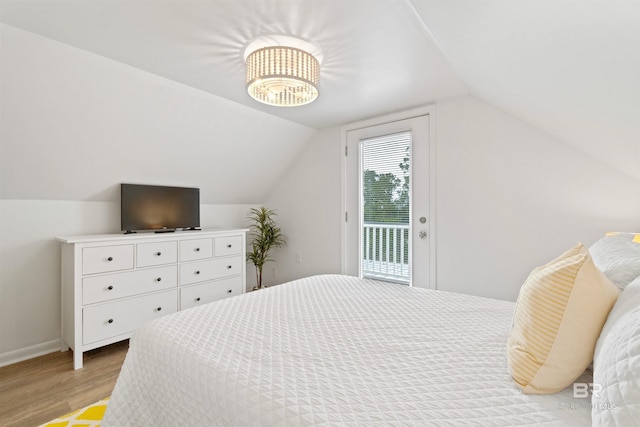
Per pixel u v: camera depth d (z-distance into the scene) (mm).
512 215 2283
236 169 3391
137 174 2766
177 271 2701
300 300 1689
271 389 835
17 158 2090
